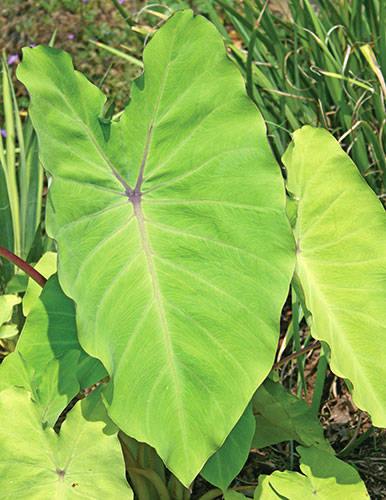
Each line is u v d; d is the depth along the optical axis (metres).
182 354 0.80
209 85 0.81
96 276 0.81
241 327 0.80
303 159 0.94
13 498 0.80
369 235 0.92
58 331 0.93
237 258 0.81
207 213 0.82
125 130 0.83
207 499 1.00
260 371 0.79
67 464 0.82
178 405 0.79
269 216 0.81
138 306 0.81
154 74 0.82
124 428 0.78
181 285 0.81
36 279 0.94
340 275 0.92
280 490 0.86
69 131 0.81
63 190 0.81
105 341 0.80
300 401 1.00
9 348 1.28
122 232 0.83
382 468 1.10
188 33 0.81
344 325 0.91
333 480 0.89
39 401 0.86
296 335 1.07
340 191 0.93
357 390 0.87
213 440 0.78
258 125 0.81
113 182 0.83
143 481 1.00
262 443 1.01
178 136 0.83
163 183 0.83
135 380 0.79
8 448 0.81
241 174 0.81
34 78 0.79
